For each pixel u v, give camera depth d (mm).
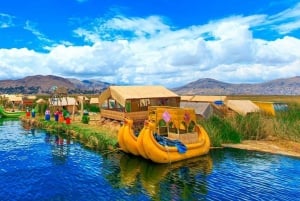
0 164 22578
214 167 21547
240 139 30109
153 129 23016
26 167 21797
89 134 30641
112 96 34062
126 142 23906
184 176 19547
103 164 22453
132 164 22359
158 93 35938
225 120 32250
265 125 32062
